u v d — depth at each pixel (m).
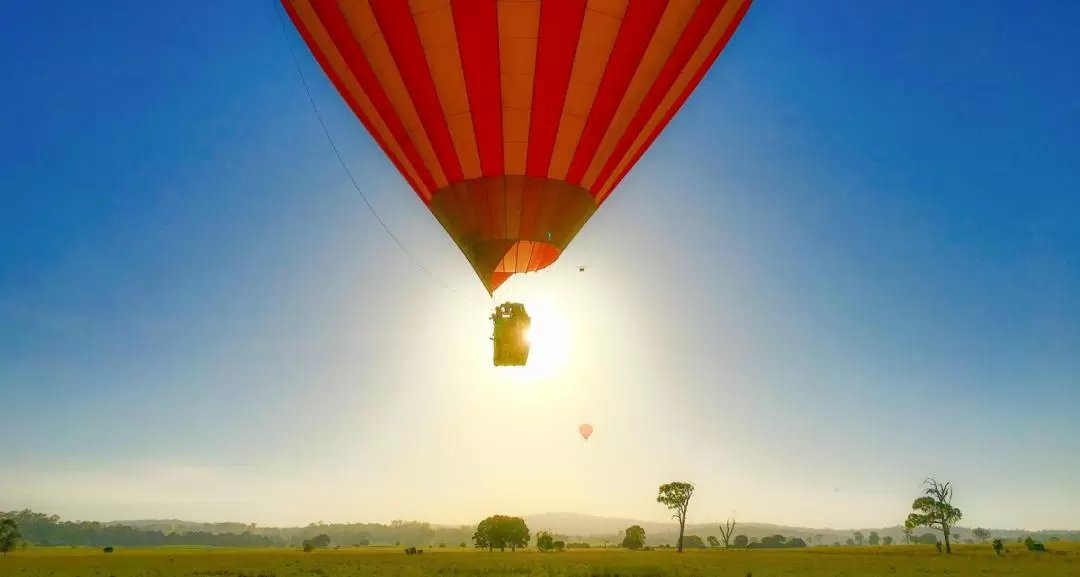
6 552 92.88
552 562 51.94
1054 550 71.44
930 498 74.06
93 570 46.50
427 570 42.31
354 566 48.34
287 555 82.94
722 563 50.78
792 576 35.53
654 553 84.75
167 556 80.19
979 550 77.50
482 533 120.44
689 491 91.88
